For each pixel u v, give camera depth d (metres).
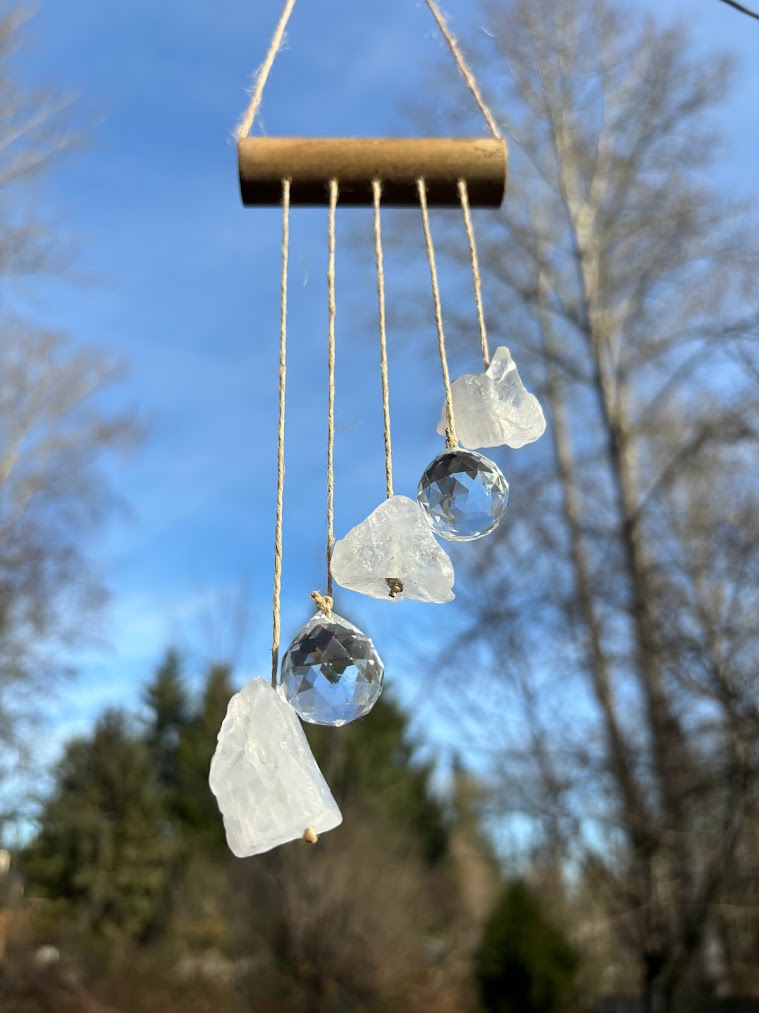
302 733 1.23
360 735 15.72
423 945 14.20
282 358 1.42
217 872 16.16
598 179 10.59
